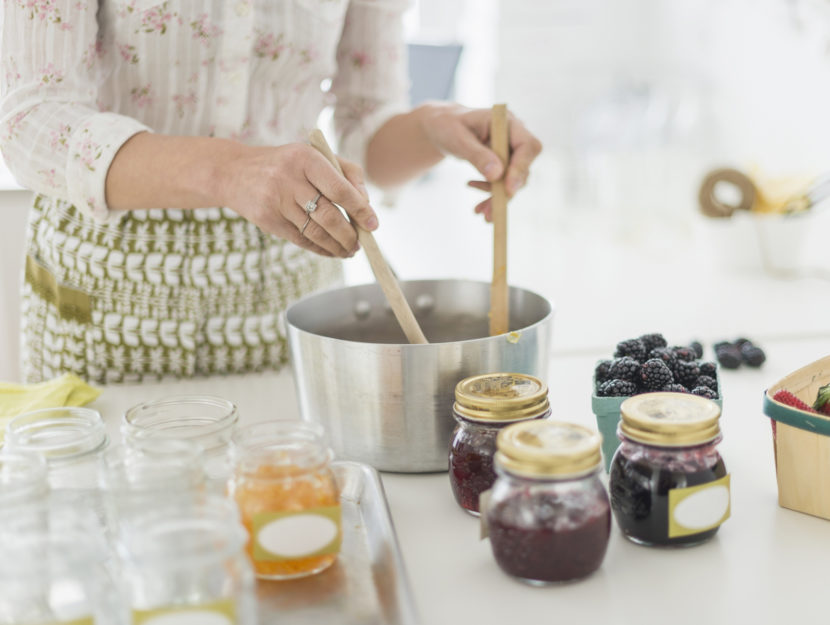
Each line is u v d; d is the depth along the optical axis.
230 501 0.68
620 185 3.67
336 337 1.17
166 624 0.62
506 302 1.07
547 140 3.82
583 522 0.73
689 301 2.39
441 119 1.29
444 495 0.94
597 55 3.75
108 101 1.24
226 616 0.63
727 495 0.81
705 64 3.60
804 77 3.31
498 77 3.80
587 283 2.95
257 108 1.29
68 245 1.27
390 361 0.93
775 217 2.54
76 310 1.28
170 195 1.07
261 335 1.33
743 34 3.45
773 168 3.41
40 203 1.34
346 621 0.69
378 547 0.79
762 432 1.07
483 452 0.85
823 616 0.70
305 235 1.01
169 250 1.26
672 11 3.62
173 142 1.07
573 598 0.73
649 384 0.94
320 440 0.77
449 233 3.41
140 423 0.87
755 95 3.45
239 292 1.30
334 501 0.77
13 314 1.98
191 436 0.82
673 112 3.67
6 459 0.73
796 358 1.35
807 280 2.47
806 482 0.85
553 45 3.76
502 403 0.84
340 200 0.97
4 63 1.11
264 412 1.18
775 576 0.76
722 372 1.29
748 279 2.55
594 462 0.73
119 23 1.16
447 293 1.19
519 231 3.84
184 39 1.19
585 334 2.26
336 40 1.33
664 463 0.79
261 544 0.73
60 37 1.09
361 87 1.47
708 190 2.59
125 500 0.68
